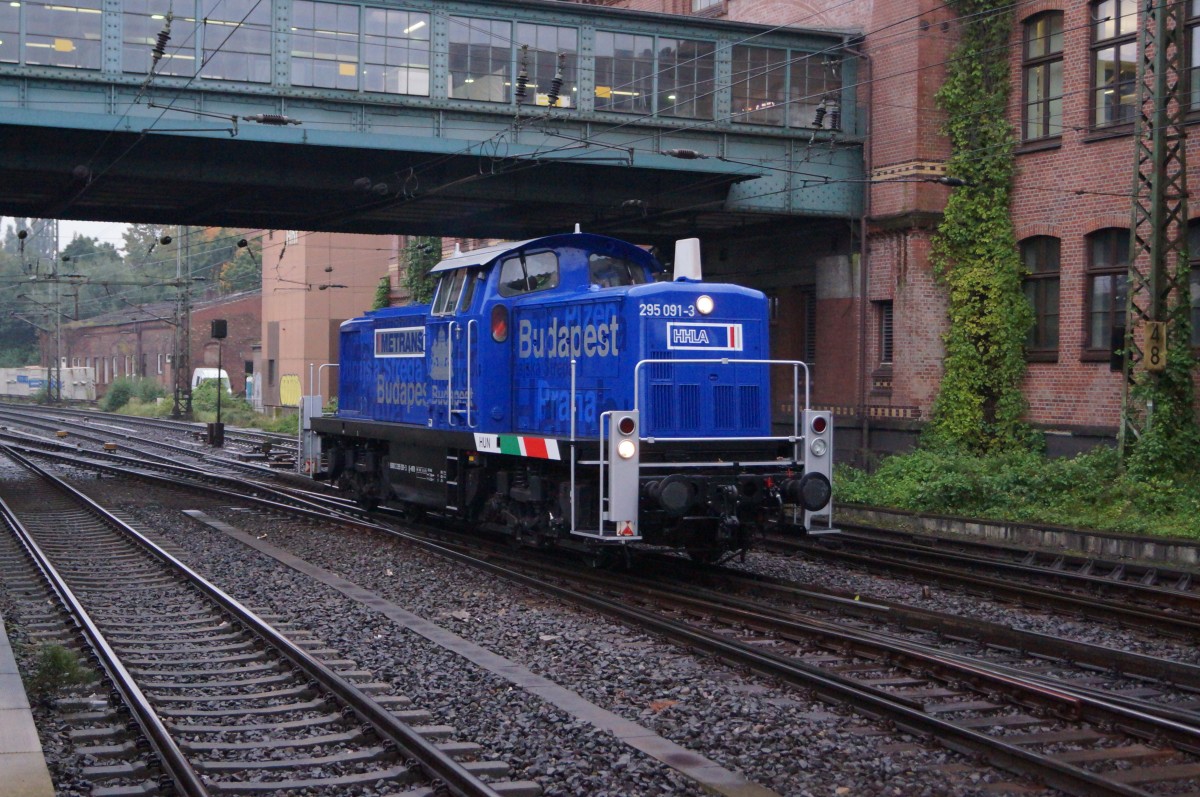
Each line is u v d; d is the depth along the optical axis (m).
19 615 11.09
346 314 50.38
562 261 14.31
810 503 12.67
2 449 33.59
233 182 20.64
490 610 11.57
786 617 10.77
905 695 8.33
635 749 7.12
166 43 19.38
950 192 23.09
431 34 21.47
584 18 22.59
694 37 23.45
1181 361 18.28
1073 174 21.36
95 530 17.64
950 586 13.27
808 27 24.89
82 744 7.30
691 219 25.38
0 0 18.95
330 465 20.56
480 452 14.93
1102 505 18.30
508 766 6.86
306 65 20.69
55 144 19.69
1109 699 7.94
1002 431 22.33
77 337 86.38
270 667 9.28
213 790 6.41
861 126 24.41
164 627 10.91
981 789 6.53
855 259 24.52
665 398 12.81
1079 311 21.25
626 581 12.91
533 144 21.84
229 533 17.00
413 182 21.67
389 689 8.58
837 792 6.50
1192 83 19.88
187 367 51.03
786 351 27.00
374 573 13.66
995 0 22.62
